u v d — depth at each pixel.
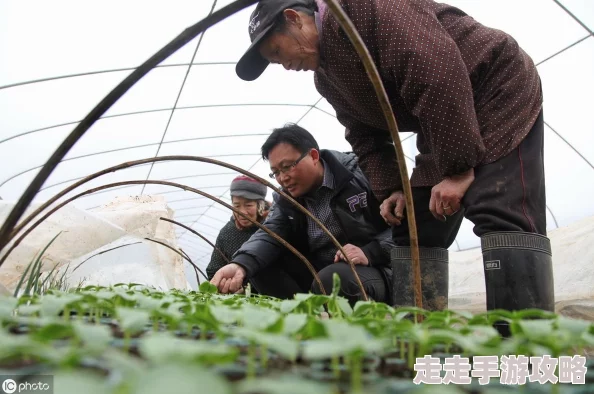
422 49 1.46
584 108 4.19
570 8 3.46
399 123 1.84
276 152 2.32
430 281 1.88
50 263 2.09
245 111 5.45
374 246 2.31
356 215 2.39
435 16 1.56
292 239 2.59
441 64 1.44
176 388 0.32
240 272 2.31
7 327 0.72
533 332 0.63
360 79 1.70
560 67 4.04
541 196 1.54
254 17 1.79
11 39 3.45
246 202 3.10
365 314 1.00
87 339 0.52
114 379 0.50
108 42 3.79
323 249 2.52
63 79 4.02
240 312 0.75
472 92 1.53
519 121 1.55
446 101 1.43
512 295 1.40
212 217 9.95
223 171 7.36
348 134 2.09
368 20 1.56
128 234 2.71
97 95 4.37
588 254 3.72
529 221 1.45
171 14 3.69
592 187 4.81
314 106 5.44
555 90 4.24
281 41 1.76
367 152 2.04
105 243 2.28
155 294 1.19
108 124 5.01
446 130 1.44
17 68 3.74
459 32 1.65
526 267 1.41
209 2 3.65
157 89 4.64
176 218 9.72
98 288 1.32
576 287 3.46
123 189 7.27
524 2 3.55
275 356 0.71
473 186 1.51
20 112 4.26
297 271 2.62
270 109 5.46
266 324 0.66
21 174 5.30
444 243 1.93
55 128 4.67
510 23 3.81
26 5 3.20
